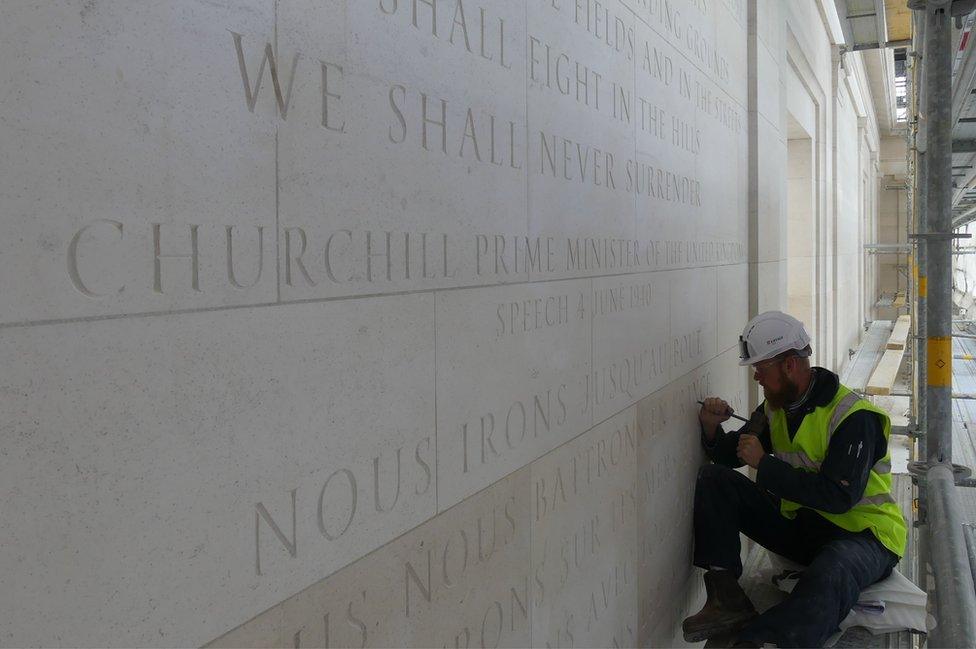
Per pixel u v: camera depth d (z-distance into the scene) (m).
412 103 1.81
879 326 19.66
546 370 2.54
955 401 9.98
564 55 2.66
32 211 1.01
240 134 1.34
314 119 1.51
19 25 1.00
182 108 1.23
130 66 1.14
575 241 2.75
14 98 0.99
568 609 2.73
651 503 3.65
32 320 1.02
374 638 1.72
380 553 1.73
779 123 6.73
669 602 3.94
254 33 1.36
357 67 1.63
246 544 1.38
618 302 3.20
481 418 2.14
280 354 1.44
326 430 1.56
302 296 1.49
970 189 11.77
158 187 1.19
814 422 3.62
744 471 5.77
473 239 2.09
